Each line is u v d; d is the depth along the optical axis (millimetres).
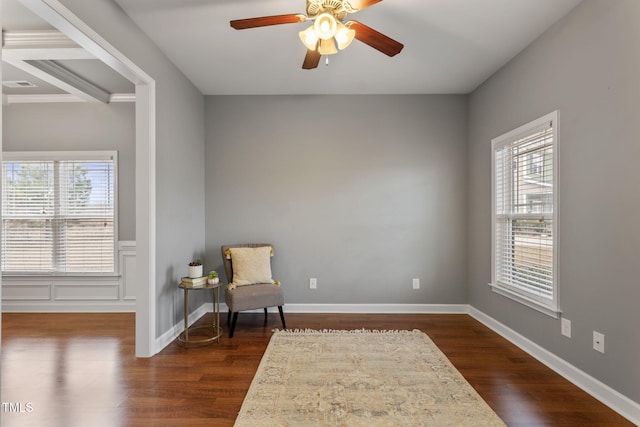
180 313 3480
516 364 2740
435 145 4188
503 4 2424
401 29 2752
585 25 2338
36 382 2455
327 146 4191
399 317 3988
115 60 2457
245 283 3676
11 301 4227
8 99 4172
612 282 2143
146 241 2881
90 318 3965
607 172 2172
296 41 2947
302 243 4195
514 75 3188
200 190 4074
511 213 3266
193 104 3875
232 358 2850
